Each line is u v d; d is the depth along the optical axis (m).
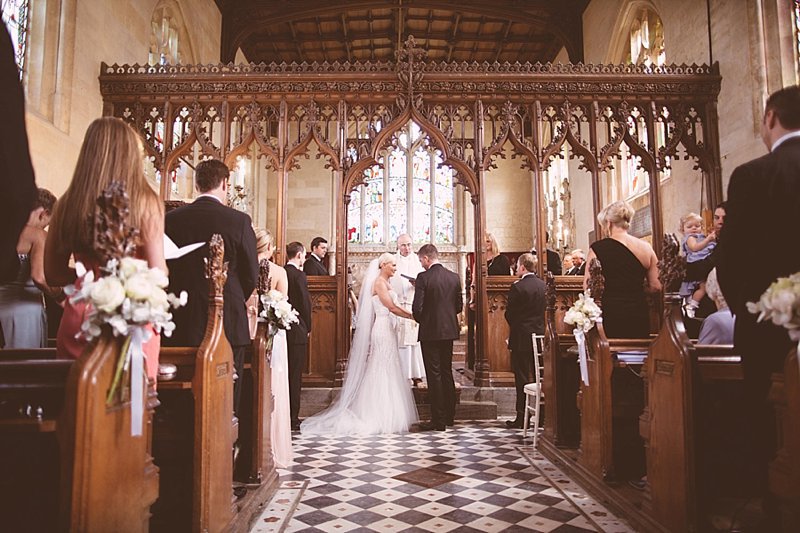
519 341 6.13
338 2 14.26
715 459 3.18
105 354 1.91
